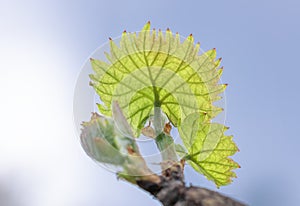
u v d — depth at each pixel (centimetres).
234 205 20
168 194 21
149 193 21
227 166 23
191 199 20
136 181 21
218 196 20
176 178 21
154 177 21
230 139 23
